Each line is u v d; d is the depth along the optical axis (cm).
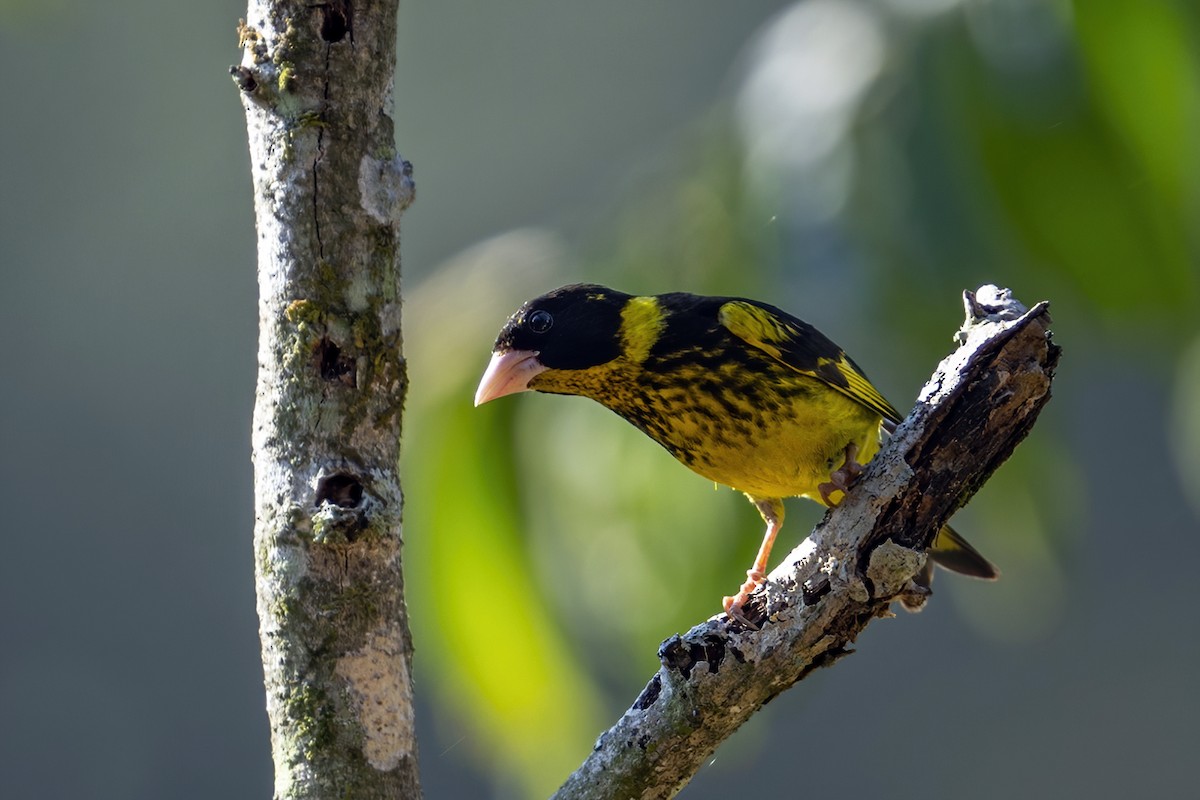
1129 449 3647
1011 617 1823
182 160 3625
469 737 1070
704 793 3566
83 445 3509
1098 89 912
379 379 582
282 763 572
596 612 1030
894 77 925
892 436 673
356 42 586
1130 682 3656
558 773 1038
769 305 940
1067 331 1038
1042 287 944
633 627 1008
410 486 1055
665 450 1007
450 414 1017
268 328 583
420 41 3672
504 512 1019
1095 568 3672
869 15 954
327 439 575
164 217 3597
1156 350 1024
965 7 927
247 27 590
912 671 3678
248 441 3547
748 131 955
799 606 655
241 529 3519
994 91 915
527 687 1027
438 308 1046
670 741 652
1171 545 3641
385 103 596
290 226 579
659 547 1006
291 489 573
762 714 1095
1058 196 918
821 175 920
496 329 1023
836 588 655
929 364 912
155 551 3488
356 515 568
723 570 1005
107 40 3600
